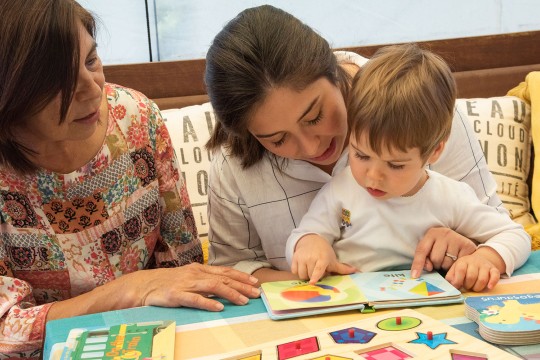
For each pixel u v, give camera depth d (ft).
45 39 2.87
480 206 3.63
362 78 3.42
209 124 6.30
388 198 3.57
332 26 7.36
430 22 7.61
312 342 2.69
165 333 2.86
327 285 3.30
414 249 3.61
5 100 2.95
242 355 2.63
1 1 2.89
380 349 2.61
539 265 3.55
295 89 3.21
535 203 6.42
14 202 3.82
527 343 2.63
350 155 3.45
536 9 7.86
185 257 4.66
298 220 4.22
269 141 3.47
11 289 3.70
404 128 3.18
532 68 7.70
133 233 4.22
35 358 3.76
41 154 3.59
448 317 2.94
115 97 4.10
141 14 6.75
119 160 4.04
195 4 6.89
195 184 6.09
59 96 2.98
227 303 3.29
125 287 3.49
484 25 7.77
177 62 6.76
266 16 3.42
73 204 3.94
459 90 7.54
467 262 3.31
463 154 4.19
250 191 4.22
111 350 2.71
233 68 3.27
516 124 6.71
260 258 4.48
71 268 4.04
